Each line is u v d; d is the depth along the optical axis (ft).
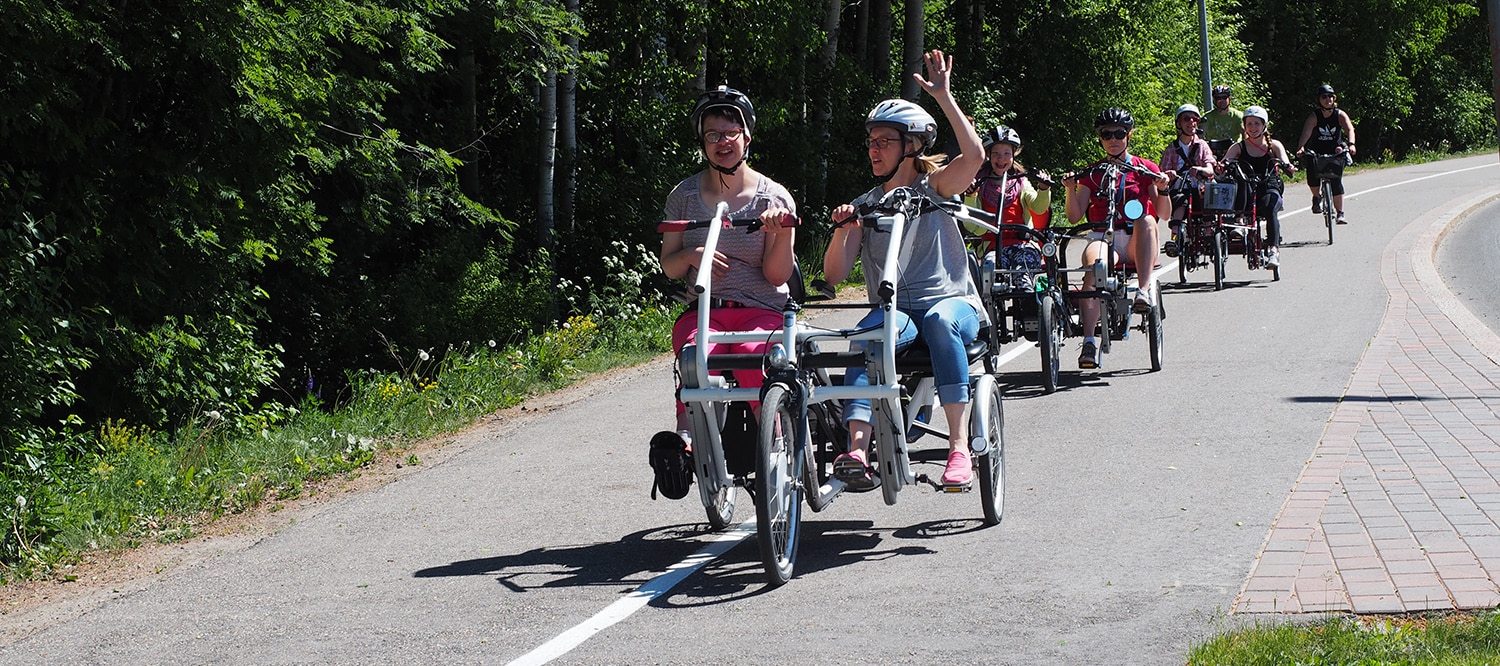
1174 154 68.59
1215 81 177.27
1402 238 85.25
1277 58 234.99
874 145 26.32
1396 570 22.33
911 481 25.66
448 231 77.87
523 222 84.69
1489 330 49.62
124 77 50.85
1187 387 41.65
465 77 80.33
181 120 52.75
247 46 50.39
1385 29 230.68
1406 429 33.37
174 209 51.31
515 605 23.82
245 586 26.40
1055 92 128.06
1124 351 49.73
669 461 25.09
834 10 106.22
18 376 40.81
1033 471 31.99
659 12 84.58
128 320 49.47
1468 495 26.73
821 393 24.47
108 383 49.80
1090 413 38.68
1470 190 123.75
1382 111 236.84
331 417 46.32
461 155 81.30
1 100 43.68
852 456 24.11
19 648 23.36
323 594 25.38
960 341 25.61
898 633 21.15
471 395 47.80
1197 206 69.15
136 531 31.50
